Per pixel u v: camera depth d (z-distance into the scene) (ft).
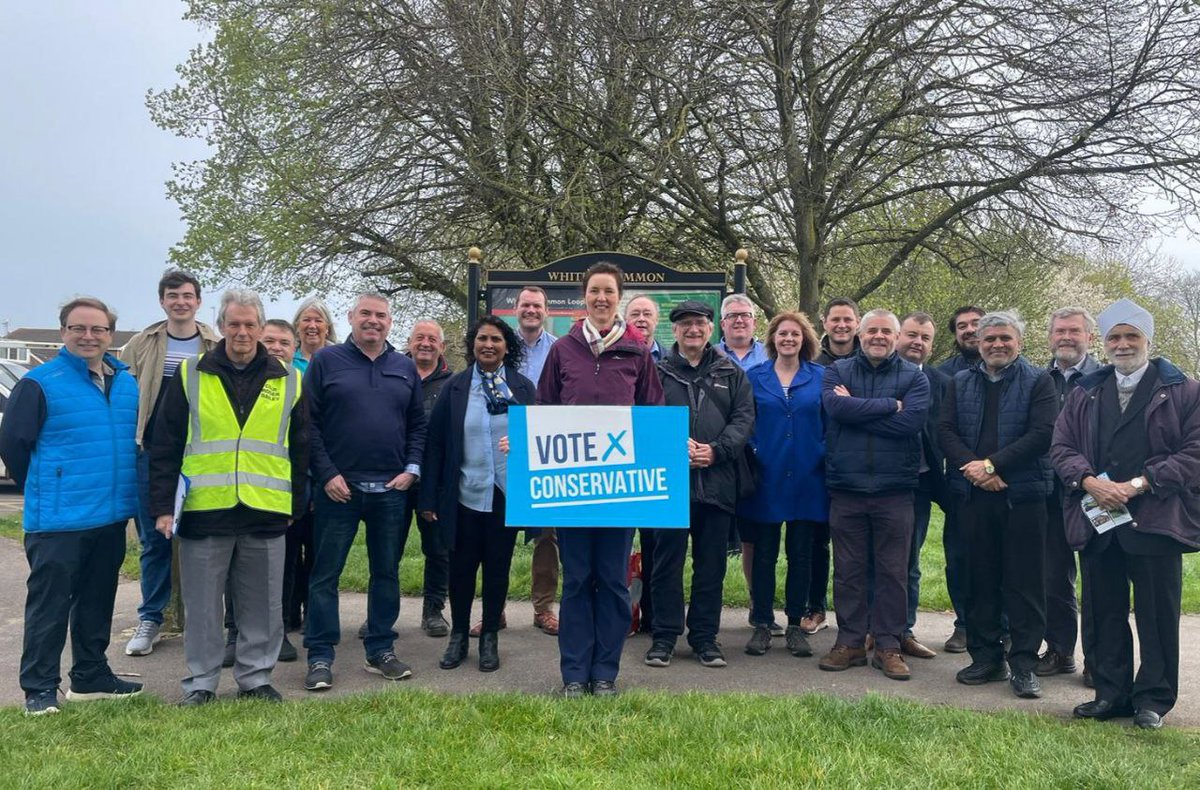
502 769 12.07
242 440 15.44
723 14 39.55
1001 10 39.60
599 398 15.98
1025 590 16.69
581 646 15.96
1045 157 42.14
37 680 14.66
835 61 42.11
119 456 15.60
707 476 17.97
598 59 40.42
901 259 47.75
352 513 16.92
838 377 18.35
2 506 45.44
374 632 17.39
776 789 11.42
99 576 15.64
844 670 18.06
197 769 12.03
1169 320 121.60
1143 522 14.65
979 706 15.96
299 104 45.21
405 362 17.80
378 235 47.19
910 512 17.95
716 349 18.76
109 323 15.65
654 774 11.91
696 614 18.49
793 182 42.16
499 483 17.57
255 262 47.19
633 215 48.03
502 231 45.93
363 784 11.68
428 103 42.24
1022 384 17.03
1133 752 13.00
